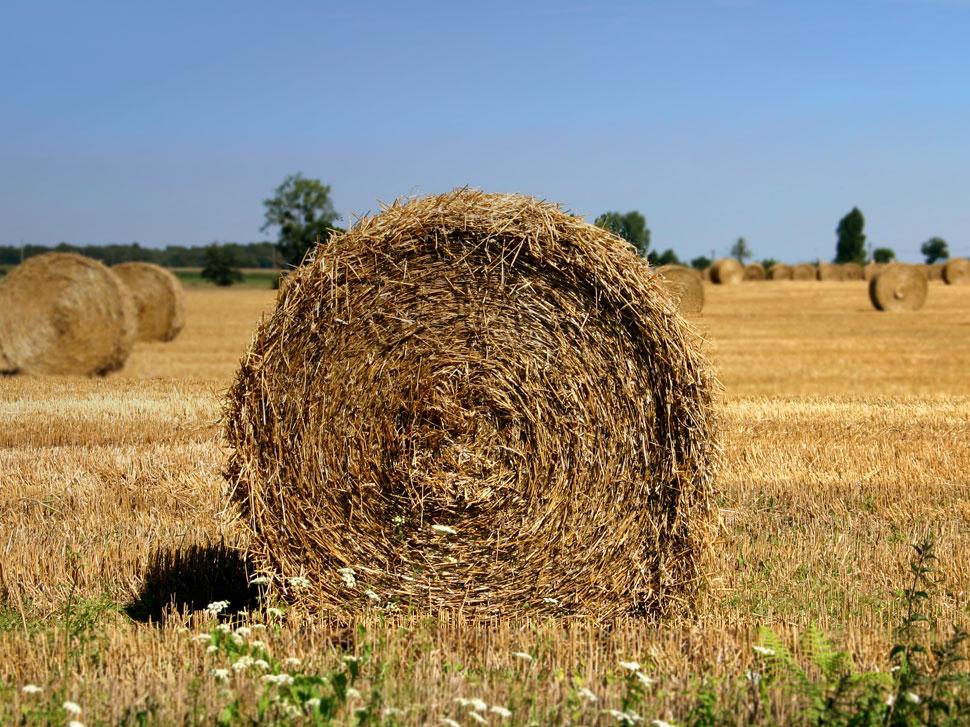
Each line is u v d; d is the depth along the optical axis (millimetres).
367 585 6699
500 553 6758
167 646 5945
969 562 7836
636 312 6648
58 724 4812
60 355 21031
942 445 12680
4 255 109625
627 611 6762
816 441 12961
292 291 6645
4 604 7141
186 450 12234
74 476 10820
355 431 6723
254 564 6844
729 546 8234
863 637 6180
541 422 6754
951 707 5098
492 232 6719
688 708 5145
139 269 29766
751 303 46312
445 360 6785
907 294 41875
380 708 4812
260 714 4715
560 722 4918
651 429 6703
